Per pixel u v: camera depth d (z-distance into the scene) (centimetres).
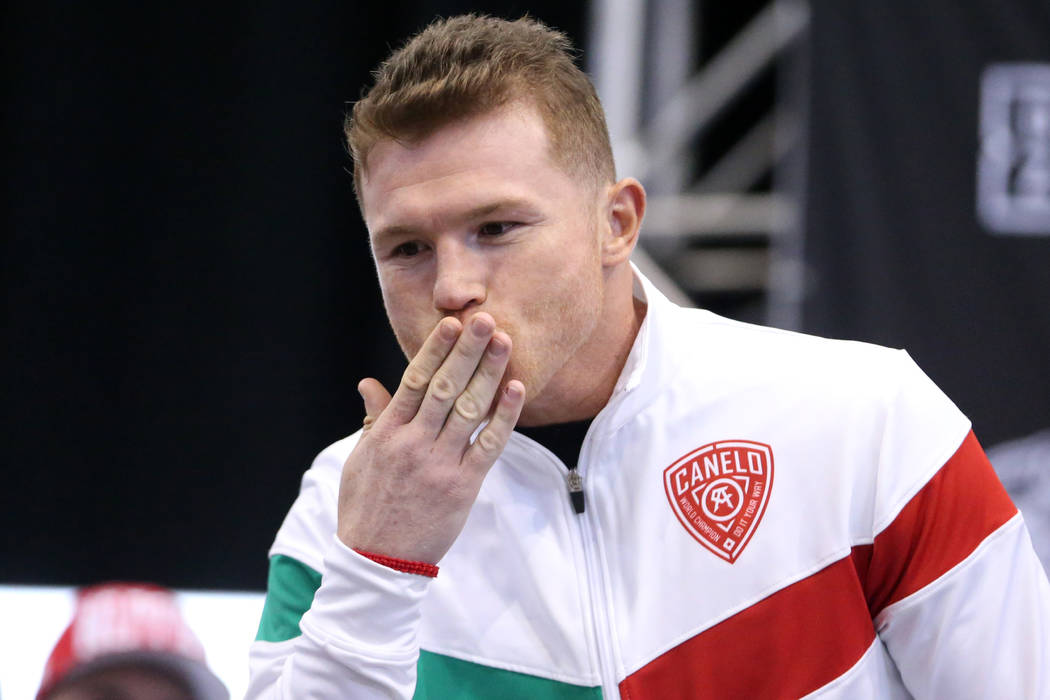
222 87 1289
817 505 463
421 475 423
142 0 1288
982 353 1061
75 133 1286
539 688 464
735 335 520
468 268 421
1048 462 1045
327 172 1289
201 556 1270
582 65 1234
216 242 1288
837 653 452
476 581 482
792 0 1162
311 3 1288
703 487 475
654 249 1245
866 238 1082
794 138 1128
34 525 1266
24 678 1088
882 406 471
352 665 422
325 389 1286
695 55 1259
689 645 458
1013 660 440
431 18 1247
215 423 1279
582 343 444
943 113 1078
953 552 446
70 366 1279
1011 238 1065
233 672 1172
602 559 475
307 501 516
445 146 416
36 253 1282
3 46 1288
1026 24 1070
